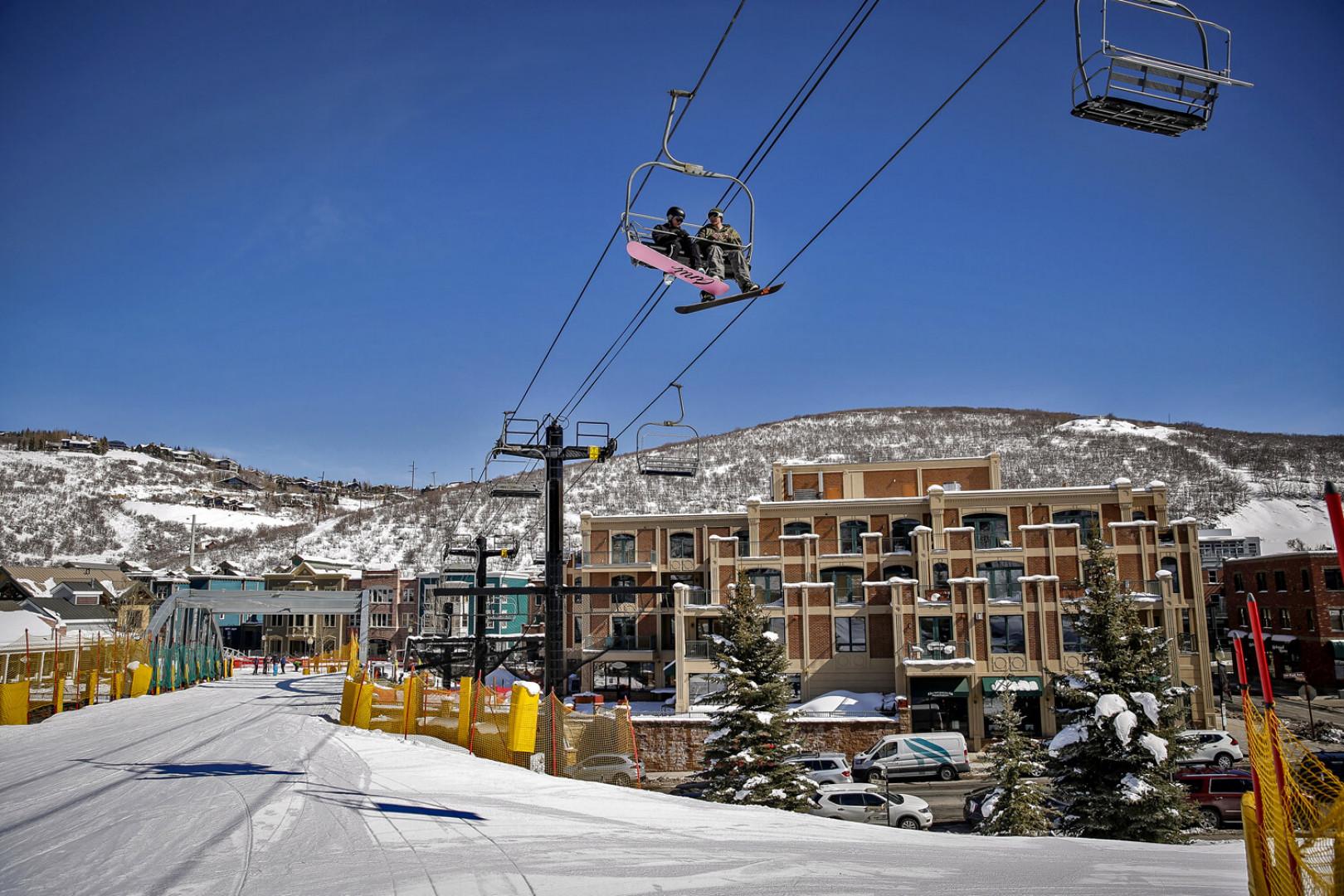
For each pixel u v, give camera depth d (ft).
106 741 82.79
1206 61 29.14
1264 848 23.48
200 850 37.40
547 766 72.69
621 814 48.21
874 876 34.45
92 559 651.66
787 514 187.83
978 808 99.50
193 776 58.80
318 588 344.28
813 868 35.68
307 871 34.12
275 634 342.44
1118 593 93.04
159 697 143.13
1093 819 85.35
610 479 545.03
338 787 54.39
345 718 98.84
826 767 122.01
